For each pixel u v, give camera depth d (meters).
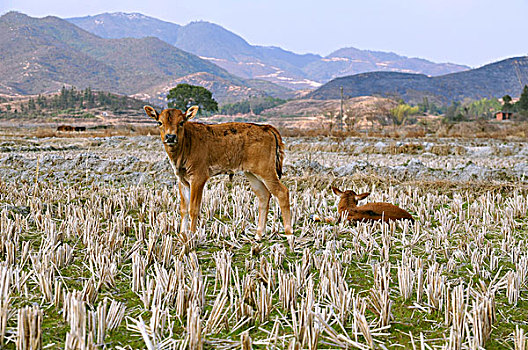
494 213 7.85
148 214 7.58
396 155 18.44
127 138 23.81
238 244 6.02
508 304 4.40
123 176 10.83
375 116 66.50
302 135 31.86
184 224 6.25
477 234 6.47
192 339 3.43
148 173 11.17
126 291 4.54
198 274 4.65
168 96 85.00
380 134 32.69
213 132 6.13
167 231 6.43
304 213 7.66
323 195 9.05
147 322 3.89
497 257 5.59
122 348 3.47
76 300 3.57
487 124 42.66
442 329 3.92
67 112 143.00
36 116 132.12
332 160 15.80
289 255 5.72
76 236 6.16
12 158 12.70
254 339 3.70
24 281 4.35
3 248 5.30
